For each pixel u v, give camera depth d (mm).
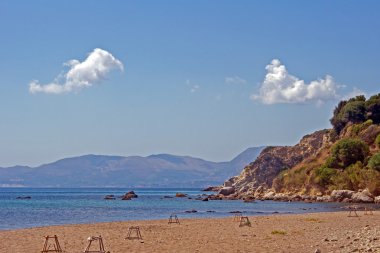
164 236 44906
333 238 38844
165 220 70250
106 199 192000
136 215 91000
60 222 72562
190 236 44750
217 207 126438
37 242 40062
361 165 156625
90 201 172000
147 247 36062
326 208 116688
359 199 141500
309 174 183500
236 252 32562
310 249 33031
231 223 63531
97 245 37656
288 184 190750
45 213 96688
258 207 125375
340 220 66750
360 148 163125
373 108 197000
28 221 74500
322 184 164750
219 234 46781
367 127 184625
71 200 182750
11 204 143625
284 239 40094
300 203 146625
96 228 54625
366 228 47906
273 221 66312
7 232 49281
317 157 199500
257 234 46250
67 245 38000
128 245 37438
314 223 60938
